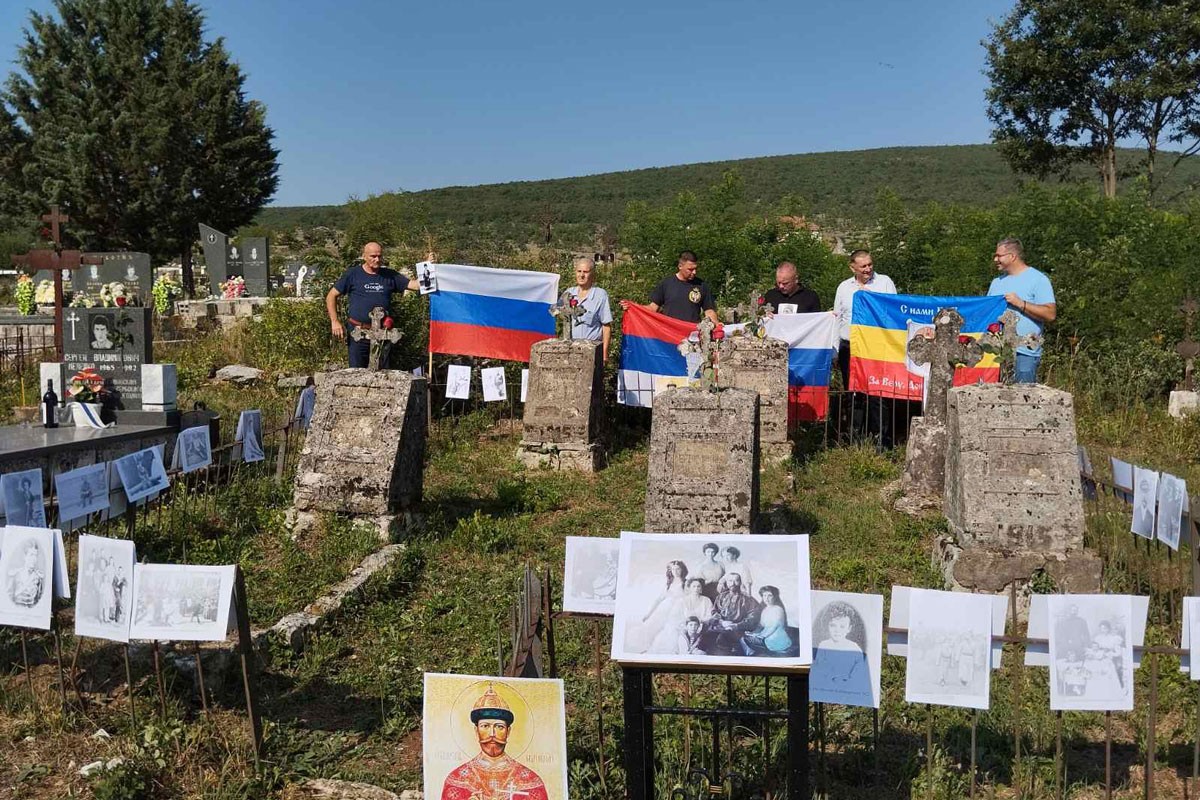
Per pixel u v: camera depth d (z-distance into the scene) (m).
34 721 5.30
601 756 4.64
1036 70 24.42
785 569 3.97
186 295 35.88
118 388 11.28
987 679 4.21
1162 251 17.56
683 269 12.84
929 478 9.34
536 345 11.84
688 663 3.83
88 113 38.72
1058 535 7.09
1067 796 4.71
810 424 12.95
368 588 7.34
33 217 39.75
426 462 11.54
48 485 9.35
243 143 40.72
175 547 8.09
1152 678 4.34
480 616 7.02
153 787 4.76
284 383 15.27
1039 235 18.05
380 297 11.10
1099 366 14.59
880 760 5.02
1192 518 6.19
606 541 5.01
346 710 5.70
